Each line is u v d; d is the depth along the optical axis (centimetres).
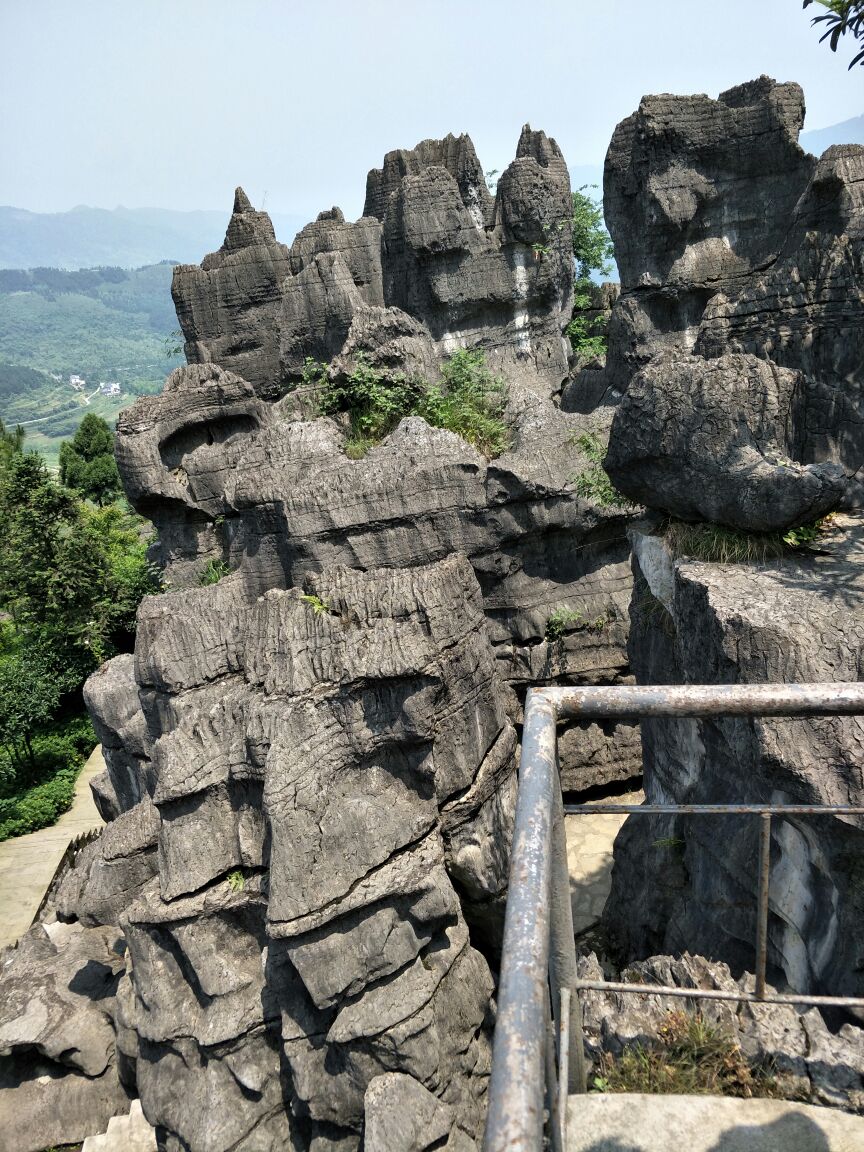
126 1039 1066
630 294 1961
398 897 891
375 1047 863
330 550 1323
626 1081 411
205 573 1758
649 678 940
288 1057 903
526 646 1480
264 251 2381
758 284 931
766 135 1800
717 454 783
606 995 496
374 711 945
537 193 2058
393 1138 813
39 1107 1156
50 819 2219
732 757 709
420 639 938
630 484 873
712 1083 399
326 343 2291
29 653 2853
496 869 1001
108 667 1564
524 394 1602
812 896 595
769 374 782
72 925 1367
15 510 2795
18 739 2464
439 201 2055
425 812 962
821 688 246
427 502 1343
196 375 1852
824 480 716
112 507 4109
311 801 911
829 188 1118
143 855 1193
